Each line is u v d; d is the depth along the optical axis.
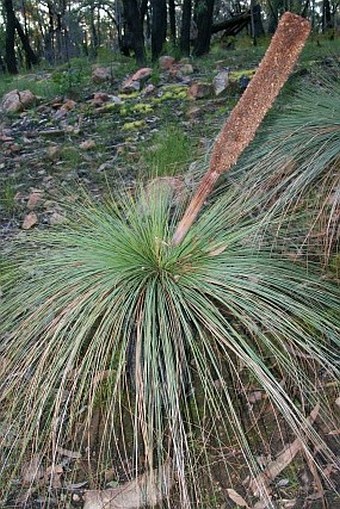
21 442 1.33
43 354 1.26
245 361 1.20
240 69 5.11
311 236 1.69
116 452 1.35
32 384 1.26
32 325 1.34
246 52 6.45
